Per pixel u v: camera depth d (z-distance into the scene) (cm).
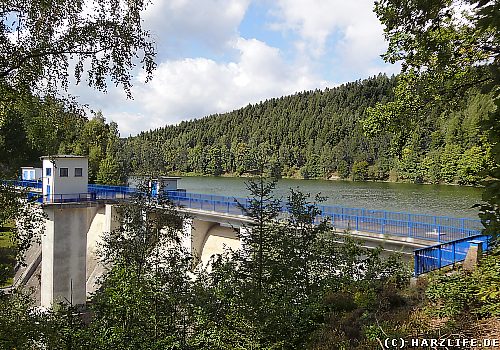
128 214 1365
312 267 1273
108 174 4588
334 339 907
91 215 3791
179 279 1177
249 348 869
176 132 16850
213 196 3042
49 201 2802
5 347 844
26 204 958
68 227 2806
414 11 485
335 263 1386
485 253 1051
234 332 913
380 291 1170
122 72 797
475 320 826
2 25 747
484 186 308
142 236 1305
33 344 921
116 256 1321
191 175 12456
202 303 1020
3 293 1005
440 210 3591
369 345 816
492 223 307
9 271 1010
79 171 2958
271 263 1052
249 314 933
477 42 573
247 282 1024
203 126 16125
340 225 2009
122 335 1035
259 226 1099
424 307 973
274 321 930
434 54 598
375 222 1942
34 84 810
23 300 1029
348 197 4806
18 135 1284
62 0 754
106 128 5681
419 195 4909
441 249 1325
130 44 786
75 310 1176
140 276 1189
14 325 880
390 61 1036
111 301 1120
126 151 5006
